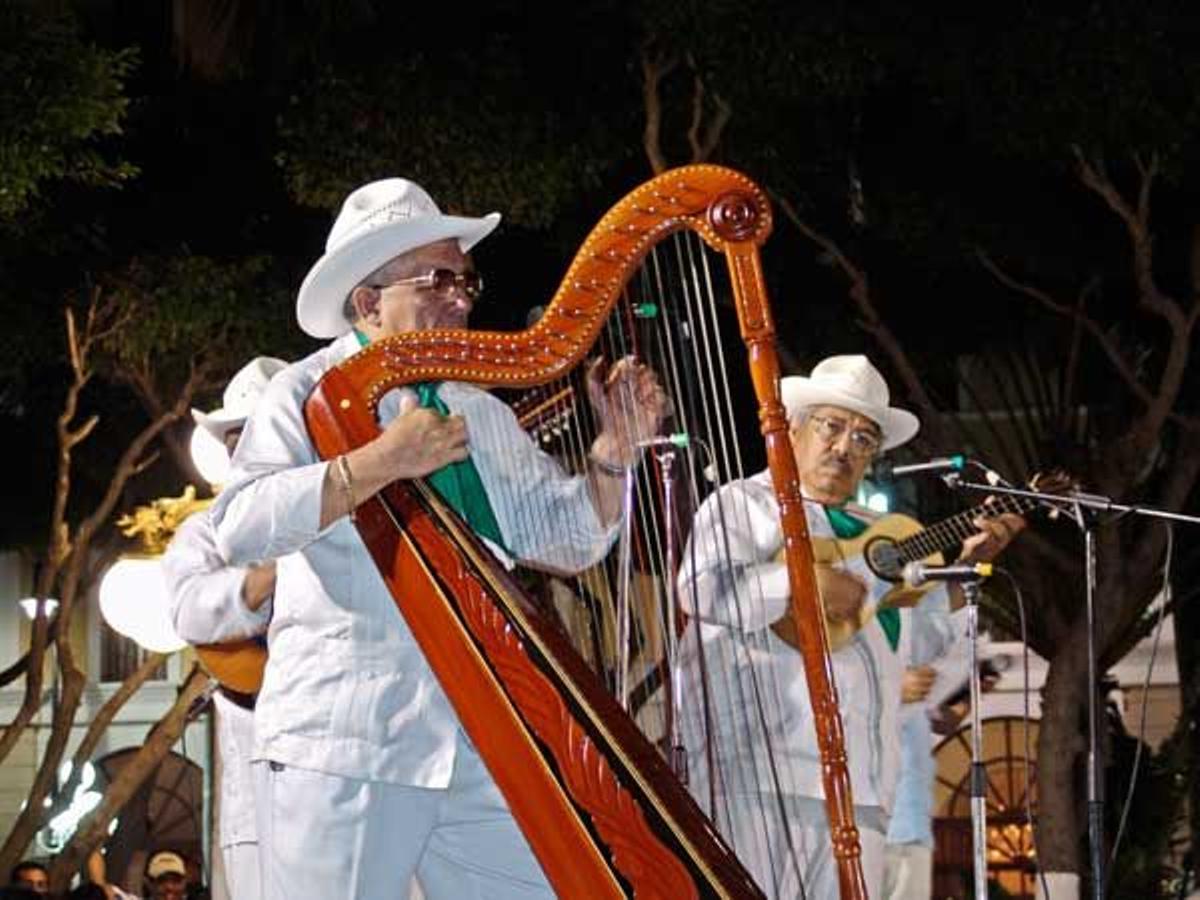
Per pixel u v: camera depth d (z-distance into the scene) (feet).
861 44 58.08
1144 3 57.88
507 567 18.84
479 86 60.85
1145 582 66.90
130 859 117.60
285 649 18.34
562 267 67.72
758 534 24.57
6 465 77.61
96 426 76.89
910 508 67.82
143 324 65.62
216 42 61.87
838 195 65.82
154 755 62.23
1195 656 73.97
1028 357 73.05
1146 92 57.98
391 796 17.90
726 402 19.34
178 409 65.05
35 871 55.57
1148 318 70.28
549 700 16.99
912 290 69.46
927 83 60.03
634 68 62.34
